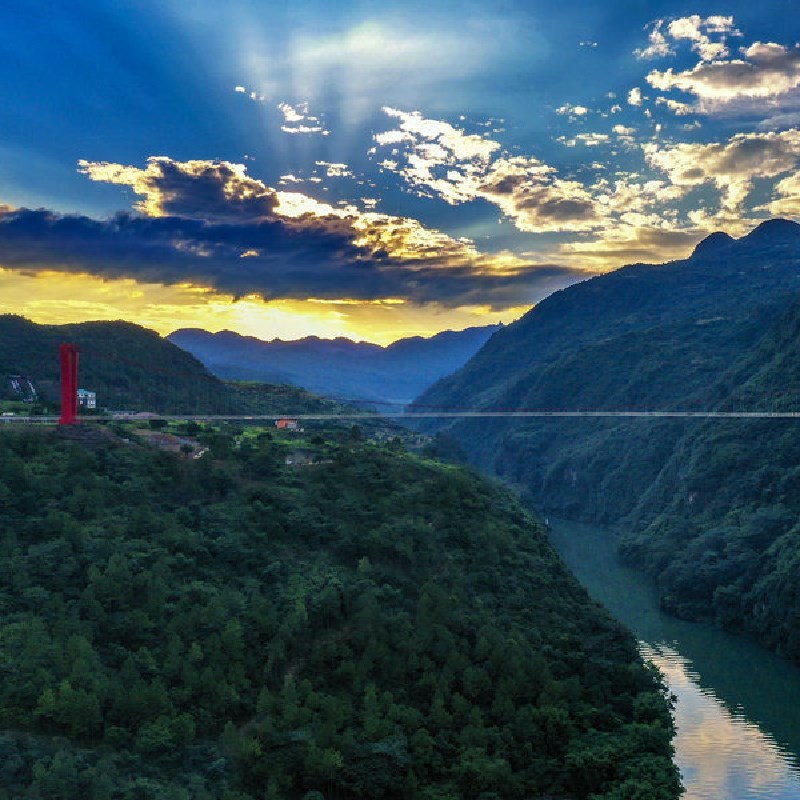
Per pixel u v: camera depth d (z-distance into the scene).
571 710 143.62
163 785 113.88
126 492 166.00
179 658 131.38
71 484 163.38
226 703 129.38
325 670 140.62
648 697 148.88
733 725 171.12
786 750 159.62
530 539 190.00
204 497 172.75
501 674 144.62
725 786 145.75
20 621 130.88
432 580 159.75
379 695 137.88
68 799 107.12
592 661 154.88
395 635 145.62
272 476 186.25
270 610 144.12
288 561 158.25
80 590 139.62
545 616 165.25
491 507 195.88
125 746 119.44
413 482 194.00
